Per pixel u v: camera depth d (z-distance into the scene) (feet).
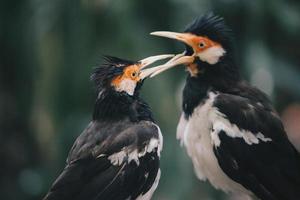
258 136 36.86
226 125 36.81
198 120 37.27
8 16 58.49
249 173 37.01
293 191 36.94
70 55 56.70
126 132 35.45
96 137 35.24
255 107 37.14
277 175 36.94
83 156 34.60
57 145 58.18
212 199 55.21
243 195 38.60
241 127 36.81
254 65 59.52
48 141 58.54
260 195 37.17
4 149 61.77
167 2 56.70
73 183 33.88
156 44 56.65
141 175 35.22
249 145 36.81
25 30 58.08
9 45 58.85
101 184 34.37
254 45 60.08
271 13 61.21
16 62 59.21
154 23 57.06
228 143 36.78
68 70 56.95
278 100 64.59
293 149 37.35
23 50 58.34
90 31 55.93
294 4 64.23
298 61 65.16
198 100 37.47
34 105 58.70
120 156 34.91
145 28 56.85
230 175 37.14
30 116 59.21
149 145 35.50
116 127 35.65
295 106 66.18
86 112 57.67
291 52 64.85
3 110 61.46
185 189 54.80
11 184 62.03
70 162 34.68
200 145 37.35
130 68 36.65
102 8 55.72
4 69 60.08
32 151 61.31
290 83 62.23
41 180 60.70
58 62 57.21
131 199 35.22
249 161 36.83
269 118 37.14
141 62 36.99
